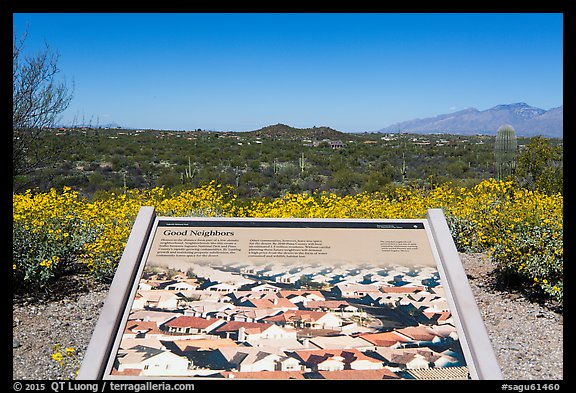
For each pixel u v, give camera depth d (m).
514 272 6.75
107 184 19.75
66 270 7.22
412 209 8.73
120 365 3.17
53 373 4.41
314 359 3.21
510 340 5.20
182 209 8.48
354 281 3.75
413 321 3.46
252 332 3.36
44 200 7.22
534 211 6.82
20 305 6.07
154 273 3.78
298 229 4.16
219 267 3.84
